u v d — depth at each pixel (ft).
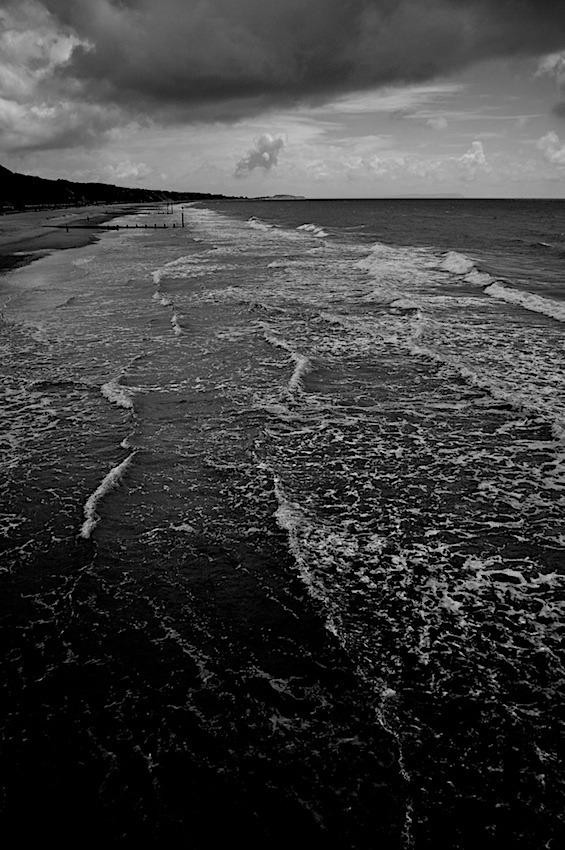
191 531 21.83
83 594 18.45
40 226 196.13
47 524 22.45
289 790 12.10
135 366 42.16
